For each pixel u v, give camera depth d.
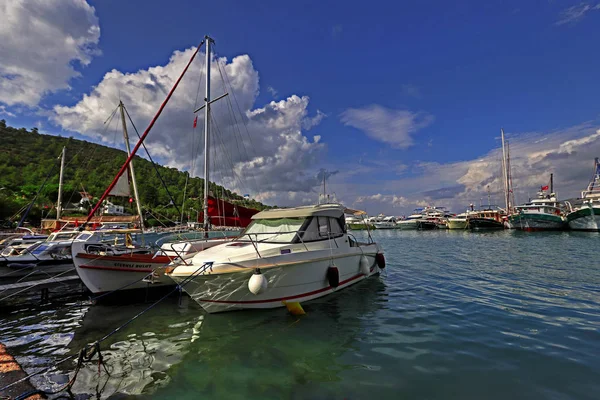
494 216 62.19
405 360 4.84
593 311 7.11
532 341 5.46
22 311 8.32
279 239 8.35
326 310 7.43
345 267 9.37
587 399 3.75
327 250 8.45
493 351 5.08
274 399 3.94
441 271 12.77
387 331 6.08
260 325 6.54
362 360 4.89
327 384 4.24
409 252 20.83
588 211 40.38
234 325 6.58
